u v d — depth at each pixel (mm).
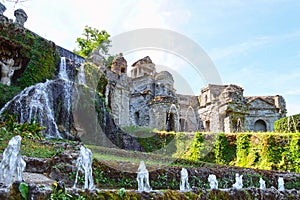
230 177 9484
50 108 13594
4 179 4230
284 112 32844
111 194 3559
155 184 7621
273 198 5699
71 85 13969
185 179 7902
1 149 6422
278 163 15523
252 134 16969
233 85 22406
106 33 30672
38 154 6832
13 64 14266
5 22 14312
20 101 12266
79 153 6605
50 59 16031
